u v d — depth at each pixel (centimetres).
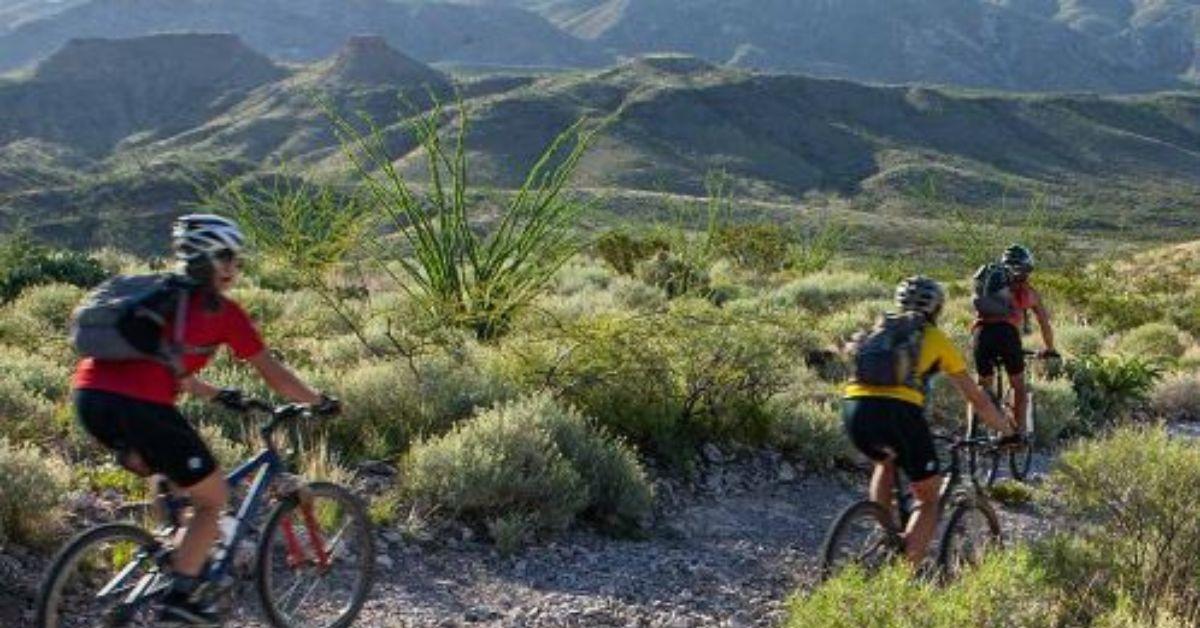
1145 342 2097
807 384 1288
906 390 694
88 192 14900
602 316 1116
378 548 739
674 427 1023
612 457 885
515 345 1093
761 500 983
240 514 557
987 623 613
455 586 712
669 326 1061
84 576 614
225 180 1395
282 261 1395
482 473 802
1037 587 667
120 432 485
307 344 1289
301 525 611
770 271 3080
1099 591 697
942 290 717
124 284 494
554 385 1046
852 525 696
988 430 1132
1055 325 2225
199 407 915
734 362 1052
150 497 747
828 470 1084
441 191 1373
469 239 1366
